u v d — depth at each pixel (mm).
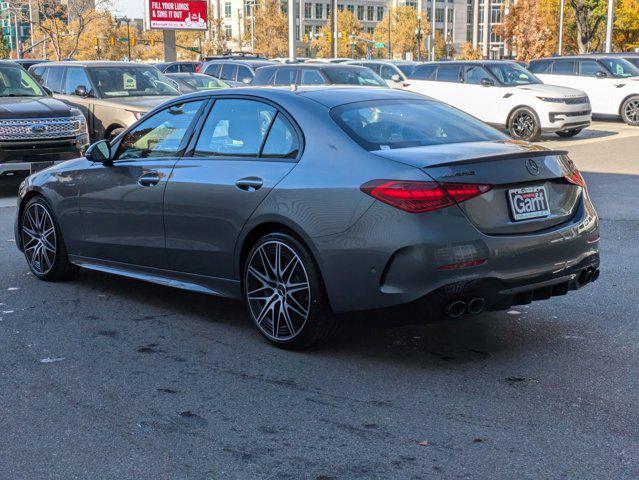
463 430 3887
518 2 58844
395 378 4605
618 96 22703
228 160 5406
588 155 16109
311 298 4863
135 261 6117
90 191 6352
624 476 3406
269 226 5105
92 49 85188
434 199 4402
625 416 4027
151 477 3447
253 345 5242
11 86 12719
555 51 70625
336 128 4941
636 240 8469
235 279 5379
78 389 4488
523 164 4703
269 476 3447
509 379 4566
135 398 4348
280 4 106750
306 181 4848
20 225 7195
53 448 3742
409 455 3629
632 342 5199
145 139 6078
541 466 3504
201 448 3730
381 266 4504
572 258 4879
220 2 141625
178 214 5625
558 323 5637
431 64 21172
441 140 5051
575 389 4398
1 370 4797
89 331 5570
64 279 7012
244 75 24562
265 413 4133
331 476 3438
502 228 4590
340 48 118375
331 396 4352
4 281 7027
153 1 36781
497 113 19562
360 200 4578
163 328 5637
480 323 5664
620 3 56938
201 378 4645
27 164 11734
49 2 72562
